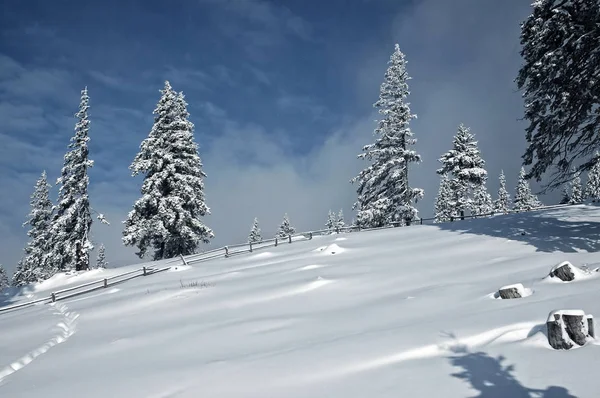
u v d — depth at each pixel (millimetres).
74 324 15938
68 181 36844
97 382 8984
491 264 15555
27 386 9297
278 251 27812
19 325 17016
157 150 35125
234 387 7539
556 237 18344
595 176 46750
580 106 16281
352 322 10969
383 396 6293
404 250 21859
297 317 12398
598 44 15414
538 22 16547
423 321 9766
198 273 23984
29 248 46719
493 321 8547
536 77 16984
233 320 13102
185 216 34688
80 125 37562
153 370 9281
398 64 39031
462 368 6855
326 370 7656
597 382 5648
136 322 14805
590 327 7102
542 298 9648
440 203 56750
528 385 5922
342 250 24062
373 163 38844
